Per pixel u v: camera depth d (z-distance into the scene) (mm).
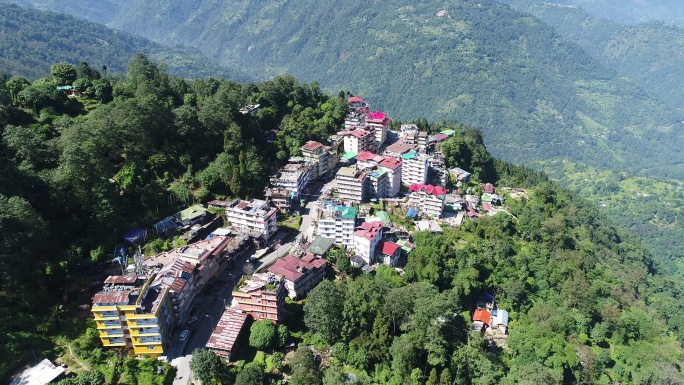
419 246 195125
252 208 196125
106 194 173750
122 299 130875
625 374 174500
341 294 150875
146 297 138250
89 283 154875
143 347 136000
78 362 131250
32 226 143000
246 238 189000
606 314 194750
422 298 149625
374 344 143375
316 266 171750
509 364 162000
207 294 165125
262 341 140250
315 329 149125
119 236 175875
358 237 190875
